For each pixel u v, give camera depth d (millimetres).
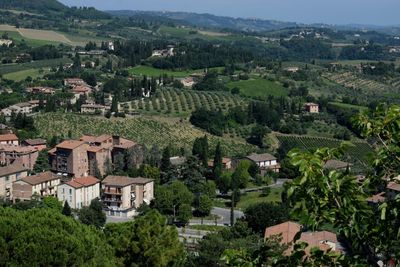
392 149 13648
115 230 51656
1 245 31000
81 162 132875
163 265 41188
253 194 128875
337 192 12867
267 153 157500
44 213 36031
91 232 39250
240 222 78938
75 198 113750
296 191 12797
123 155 137500
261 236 78625
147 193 121000
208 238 65812
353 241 13164
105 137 143125
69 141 137250
